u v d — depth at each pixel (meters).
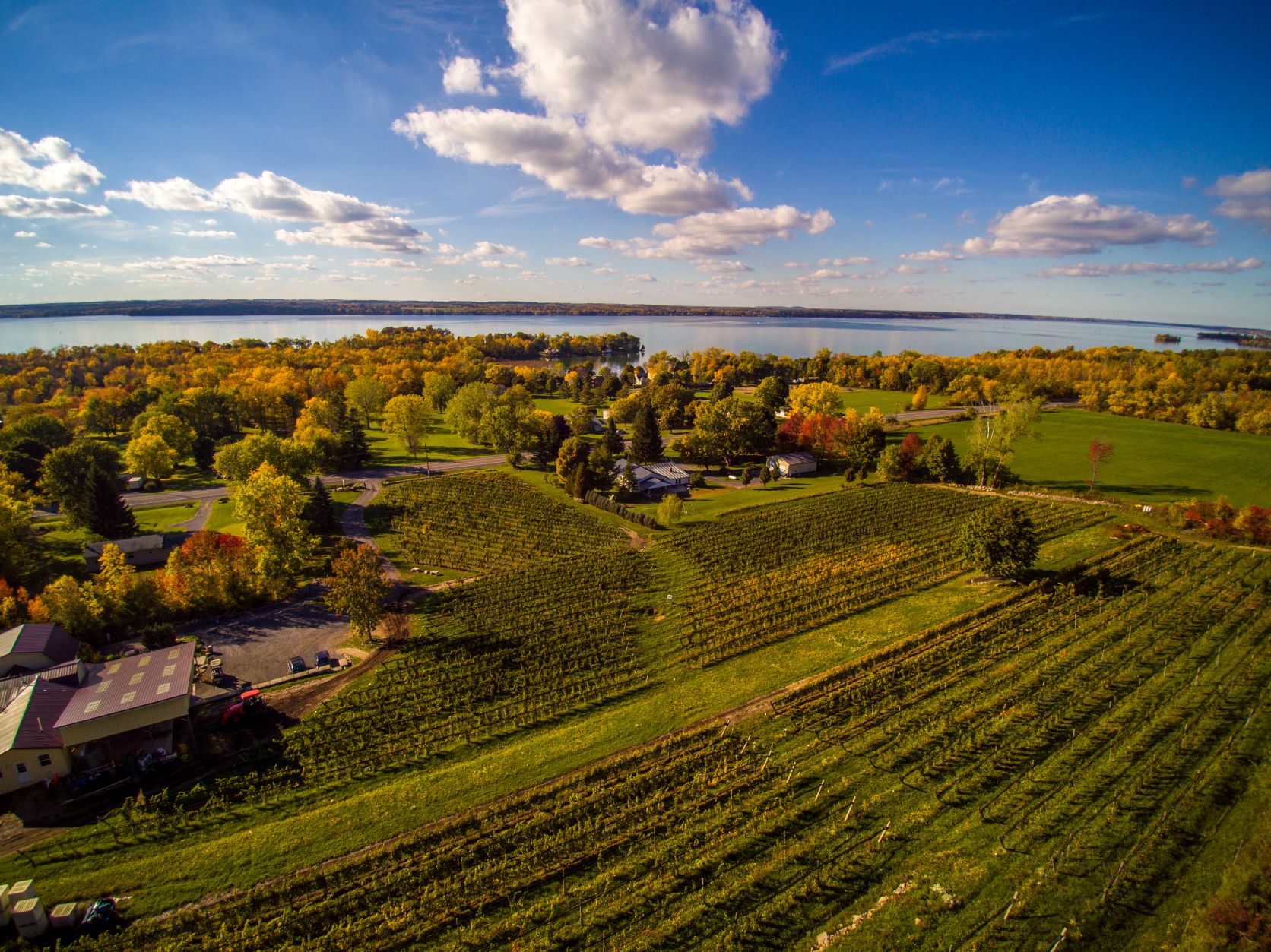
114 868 33.38
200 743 44.19
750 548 80.19
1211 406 145.62
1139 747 38.53
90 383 192.75
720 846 33.12
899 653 52.78
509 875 32.03
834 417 142.62
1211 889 28.55
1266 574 63.31
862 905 29.02
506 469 125.62
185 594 61.53
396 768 41.22
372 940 28.88
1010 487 102.06
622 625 60.56
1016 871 30.33
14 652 47.31
